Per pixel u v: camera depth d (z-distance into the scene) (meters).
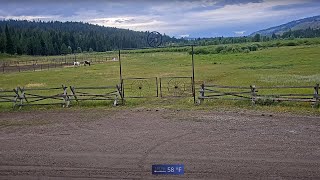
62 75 48.31
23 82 41.12
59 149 11.73
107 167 9.87
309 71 38.97
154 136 12.96
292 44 109.81
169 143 11.96
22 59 105.44
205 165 9.70
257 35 156.25
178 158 10.37
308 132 12.75
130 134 13.40
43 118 17.20
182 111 17.62
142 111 18.09
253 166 9.48
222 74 39.78
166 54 93.69
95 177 9.21
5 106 20.86
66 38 155.38
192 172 9.24
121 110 18.61
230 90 26.69
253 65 50.25
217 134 12.93
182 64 60.25
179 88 27.86
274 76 35.22
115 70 53.53
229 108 17.84
